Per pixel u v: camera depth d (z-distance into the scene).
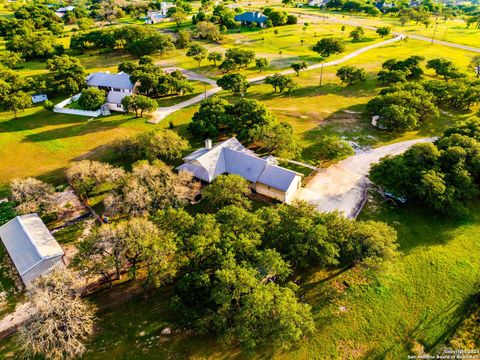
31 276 41.09
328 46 128.38
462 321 37.84
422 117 82.19
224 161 60.50
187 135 77.00
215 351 34.06
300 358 33.78
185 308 35.34
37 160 67.94
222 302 32.19
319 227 39.09
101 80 102.88
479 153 56.00
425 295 40.78
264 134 63.84
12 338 35.50
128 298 39.41
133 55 139.25
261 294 32.16
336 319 37.56
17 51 130.00
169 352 33.91
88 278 39.53
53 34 165.50
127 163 66.25
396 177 53.91
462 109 90.75
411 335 36.44
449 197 50.59
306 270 43.34
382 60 132.75
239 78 97.00
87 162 56.59
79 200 56.38
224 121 72.81
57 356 31.22
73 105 94.00
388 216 53.44
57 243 45.00
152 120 84.94
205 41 159.25
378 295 40.47
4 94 90.44
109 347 34.25
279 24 189.75
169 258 38.00
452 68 107.94
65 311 31.50
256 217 40.59
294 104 94.44
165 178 51.44
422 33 177.75
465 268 44.59
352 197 57.62
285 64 128.12
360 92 102.88
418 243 48.41
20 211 51.19
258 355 33.81
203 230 38.19
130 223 39.91
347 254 40.84
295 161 67.44
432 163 55.75
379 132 79.38
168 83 97.88
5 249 46.44
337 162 67.56
